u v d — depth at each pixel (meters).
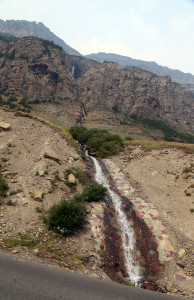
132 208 14.80
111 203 15.00
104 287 5.75
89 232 10.59
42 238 8.69
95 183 17.73
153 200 15.74
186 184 16.64
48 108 156.00
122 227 12.32
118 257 9.70
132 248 10.61
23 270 5.38
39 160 16.77
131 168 22.84
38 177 14.03
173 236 11.54
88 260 8.46
